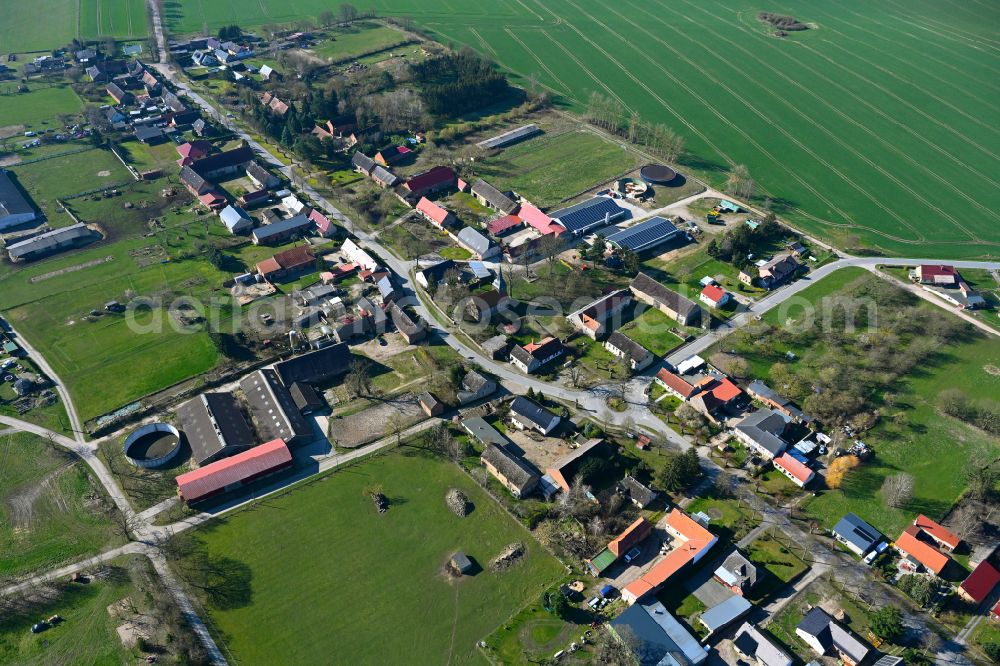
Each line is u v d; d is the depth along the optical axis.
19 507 140.00
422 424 159.00
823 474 147.62
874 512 139.50
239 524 137.12
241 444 151.00
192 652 114.81
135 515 138.38
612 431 157.12
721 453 151.75
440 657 116.44
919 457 150.25
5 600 123.38
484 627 120.69
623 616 118.62
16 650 116.75
